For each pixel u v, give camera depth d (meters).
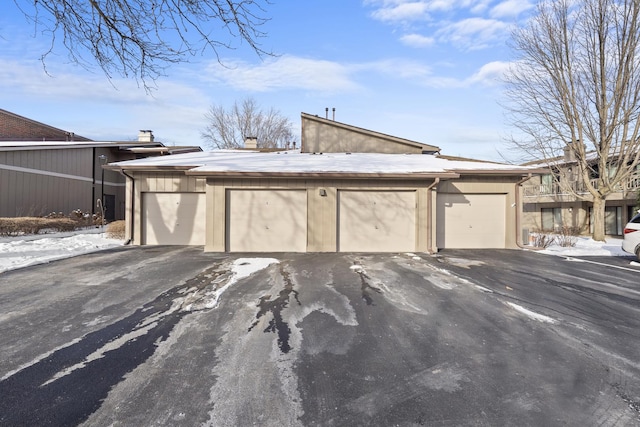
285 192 11.27
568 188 18.36
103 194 21.88
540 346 3.95
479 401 2.85
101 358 3.59
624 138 15.86
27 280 6.83
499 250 11.88
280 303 5.46
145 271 7.75
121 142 22.23
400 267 8.45
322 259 9.62
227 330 4.36
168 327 4.45
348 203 11.33
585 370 3.40
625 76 15.45
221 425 2.53
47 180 17.61
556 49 16.77
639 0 14.69
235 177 11.05
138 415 2.64
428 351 3.79
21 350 3.77
